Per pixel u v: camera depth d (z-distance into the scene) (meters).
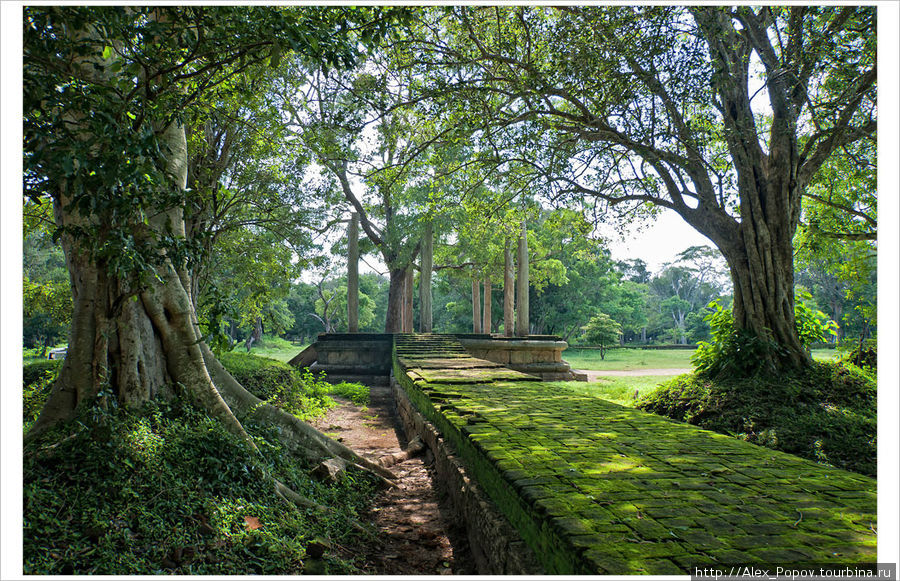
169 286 4.55
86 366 4.01
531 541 2.38
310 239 13.59
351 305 17.55
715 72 7.89
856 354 10.39
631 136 9.01
